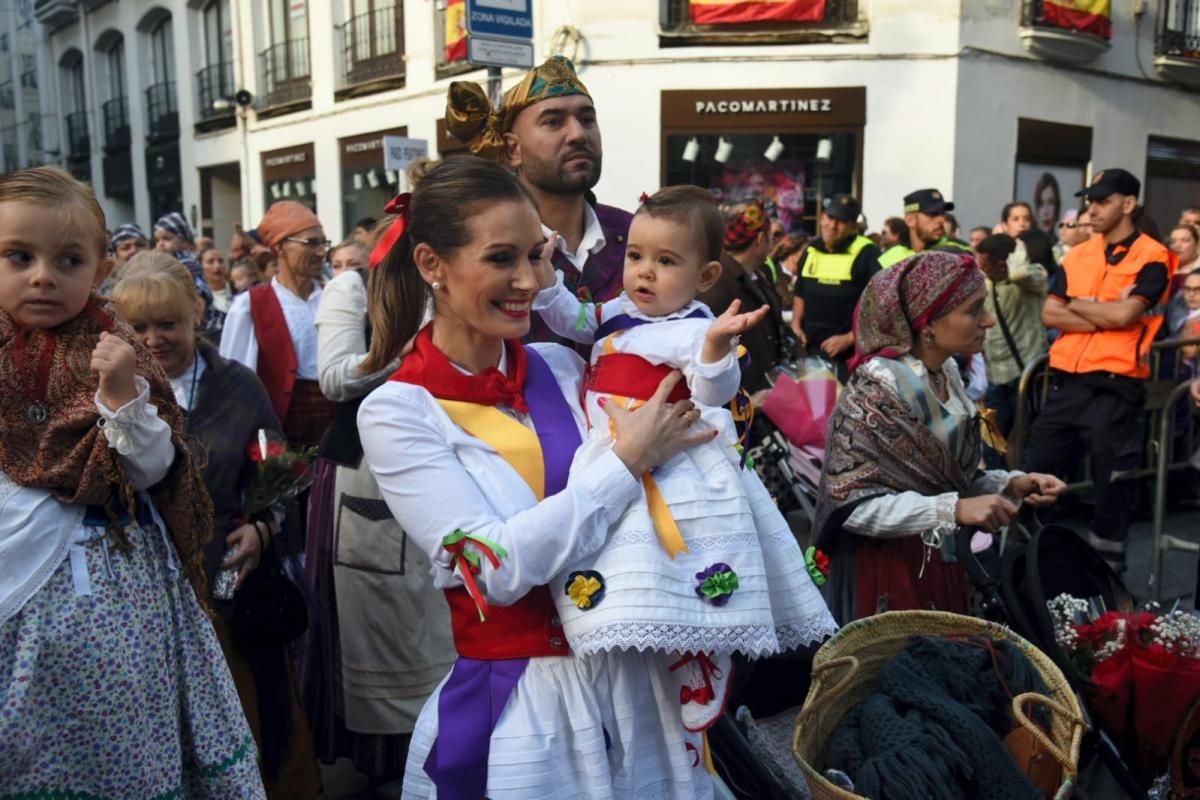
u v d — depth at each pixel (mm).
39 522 1815
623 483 1593
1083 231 7422
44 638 1791
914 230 6750
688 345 1696
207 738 2018
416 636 3023
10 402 1813
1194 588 4523
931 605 2758
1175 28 13117
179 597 2018
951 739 2098
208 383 2688
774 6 10859
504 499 1661
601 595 1566
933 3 10727
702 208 1767
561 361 1901
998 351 6234
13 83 25453
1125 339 4645
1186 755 2561
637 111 11219
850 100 10984
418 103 13047
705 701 1688
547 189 2453
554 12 11289
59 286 1816
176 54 18062
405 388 1687
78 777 1832
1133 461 4691
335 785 3266
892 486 2660
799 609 1769
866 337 2803
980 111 11070
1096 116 12414
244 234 8492
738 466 1757
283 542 2748
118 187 20781
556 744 1638
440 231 1655
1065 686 2271
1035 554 2646
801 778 2449
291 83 15586
